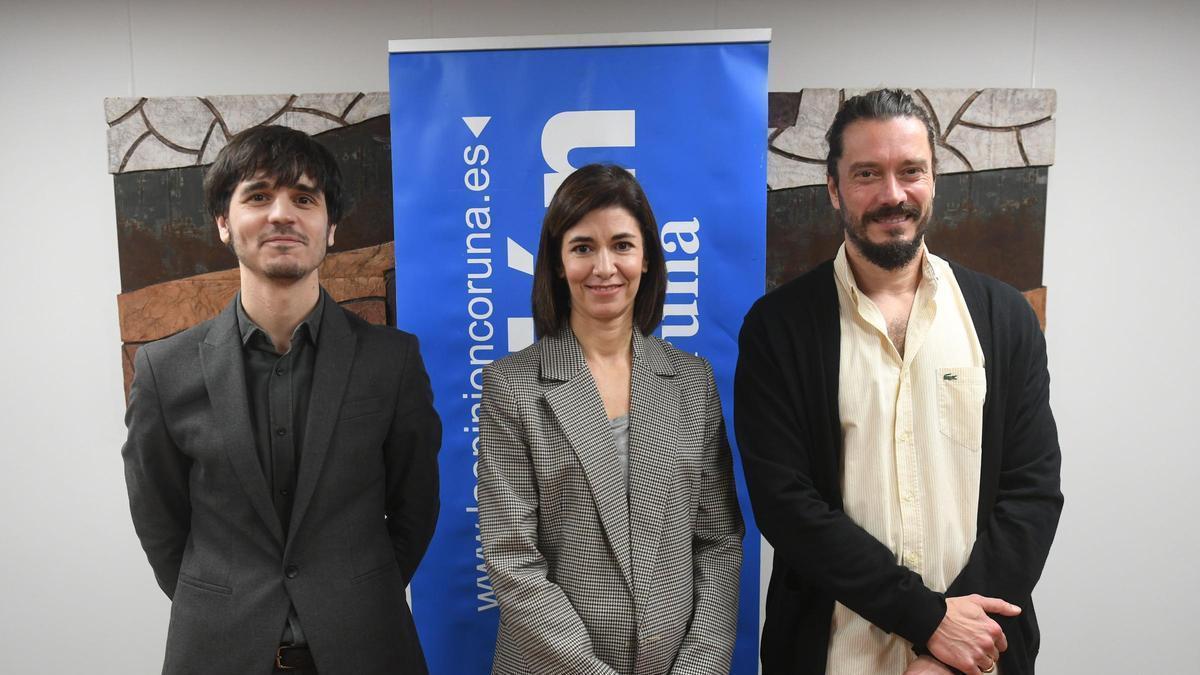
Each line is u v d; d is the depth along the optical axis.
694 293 1.82
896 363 1.35
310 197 1.33
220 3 2.09
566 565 1.30
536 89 1.78
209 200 1.35
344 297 2.10
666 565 1.31
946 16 2.06
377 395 1.37
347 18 2.08
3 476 2.22
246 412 1.28
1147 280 2.11
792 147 2.06
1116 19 2.05
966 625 1.21
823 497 1.35
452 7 2.07
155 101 2.07
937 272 1.38
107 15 2.10
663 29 2.07
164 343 1.35
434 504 1.56
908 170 1.29
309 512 1.29
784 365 1.36
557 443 1.31
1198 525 2.17
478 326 1.86
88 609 2.26
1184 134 2.08
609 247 1.33
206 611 1.28
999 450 1.32
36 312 2.17
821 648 1.35
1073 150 2.08
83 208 2.15
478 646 1.94
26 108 2.12
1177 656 2.21
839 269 1.41
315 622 1.27
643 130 1.78
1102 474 2.16
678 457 1.34
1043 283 2.12
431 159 1.81
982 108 2.04
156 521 1.37
